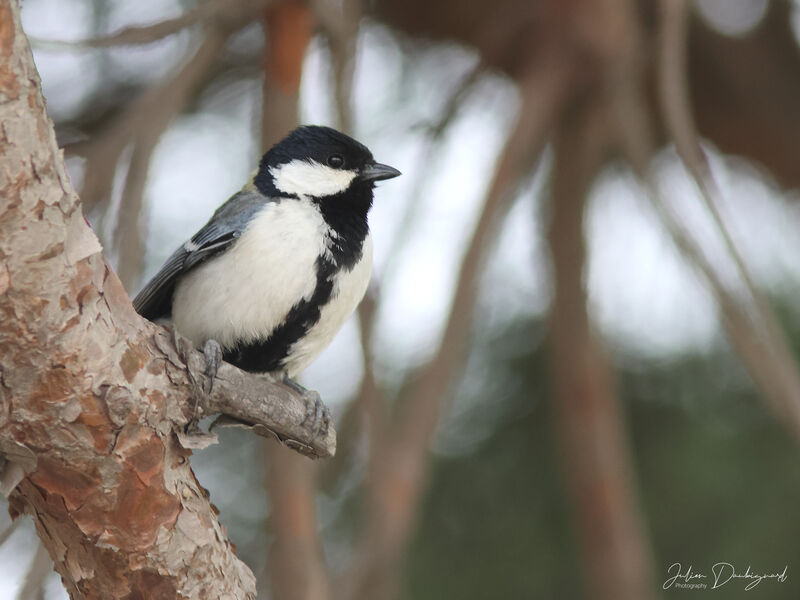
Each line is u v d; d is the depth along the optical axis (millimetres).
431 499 10109
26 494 5074
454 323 8906
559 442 10109
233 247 7312
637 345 10844
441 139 10266
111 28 10242
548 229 10578
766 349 8086
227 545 5496
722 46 13031
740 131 13766
